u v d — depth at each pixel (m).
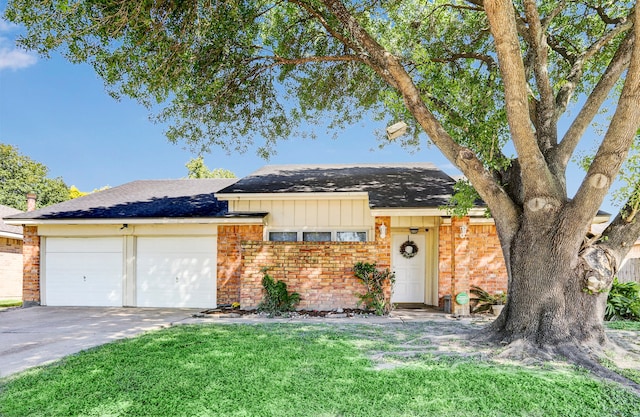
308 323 8.39
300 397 3.95
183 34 6.71
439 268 11.12
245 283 10.28
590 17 8.80
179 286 11.59
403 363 5.20
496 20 5.24
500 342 6.07
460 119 6.93
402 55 8.93
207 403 3.82
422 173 13.48
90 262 11.88
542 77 6.72
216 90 8.38
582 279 5.77
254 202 11.68
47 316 9.81
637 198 5.80
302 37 9.45
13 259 16.72
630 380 4.50
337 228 11.46
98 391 4.18
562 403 3.82
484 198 6.44
